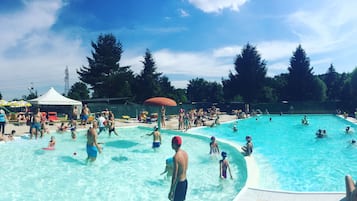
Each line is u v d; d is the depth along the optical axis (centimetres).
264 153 1255
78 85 5734
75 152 1224
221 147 1355
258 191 618
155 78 5334
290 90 5228
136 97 5188
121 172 930
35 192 747
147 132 1950
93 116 2550
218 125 2470
